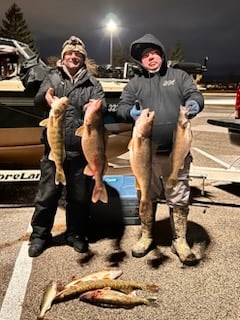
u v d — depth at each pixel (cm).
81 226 251
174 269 227
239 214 320
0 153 338
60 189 243
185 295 201
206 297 199
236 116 405
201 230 286
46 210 243
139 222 290
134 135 192
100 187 202
